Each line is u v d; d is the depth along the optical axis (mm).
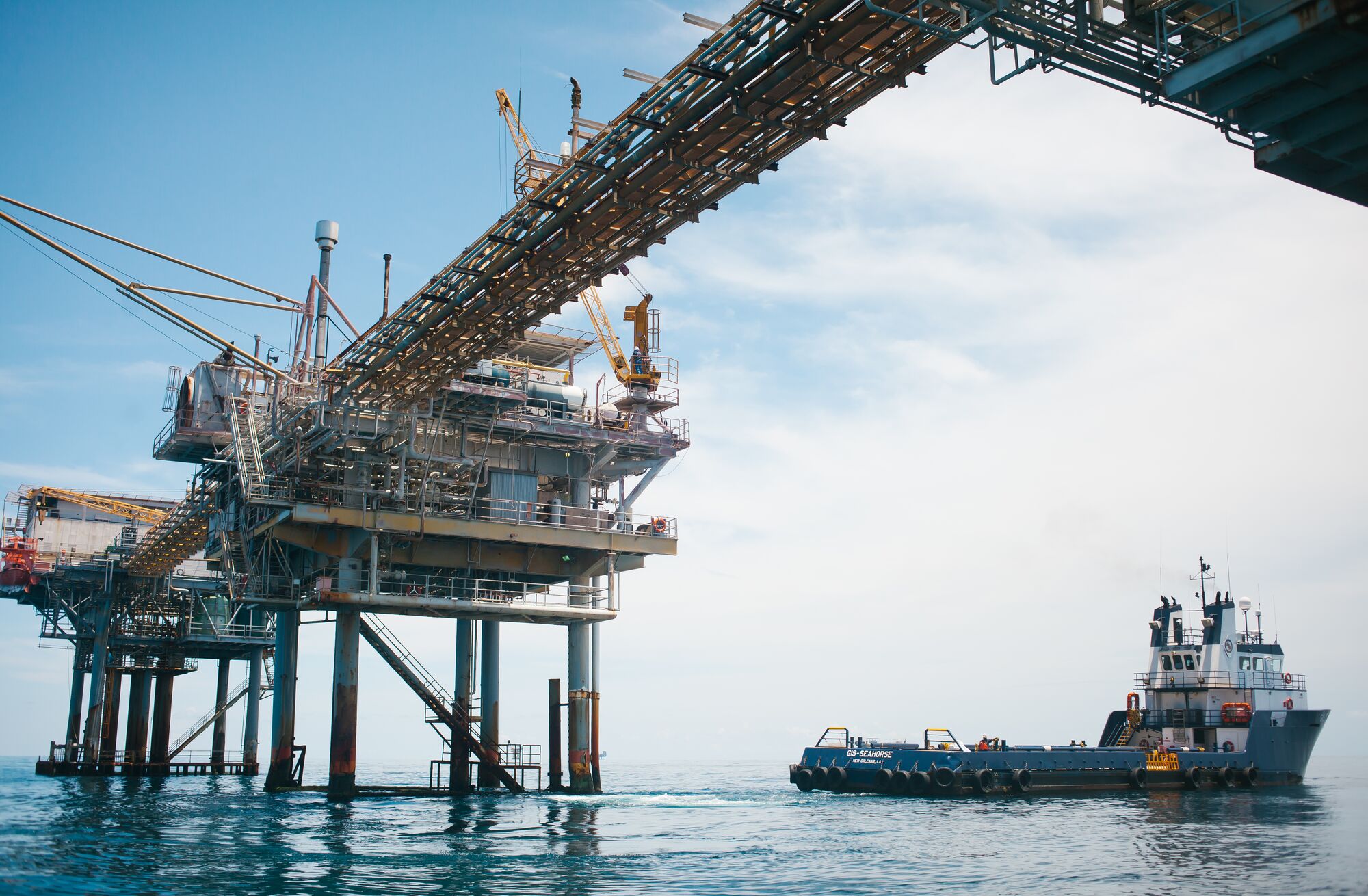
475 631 68125
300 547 64688
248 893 30266
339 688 58656
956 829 47531
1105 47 26109
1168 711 72000
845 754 70188
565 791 66938
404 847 40562
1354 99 23828
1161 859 38000
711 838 44219
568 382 69688
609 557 64500
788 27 32188
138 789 74750
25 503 97312
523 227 42469
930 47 31391
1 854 36844
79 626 98500
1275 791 68000
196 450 70125
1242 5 23375
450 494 61344
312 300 68750
